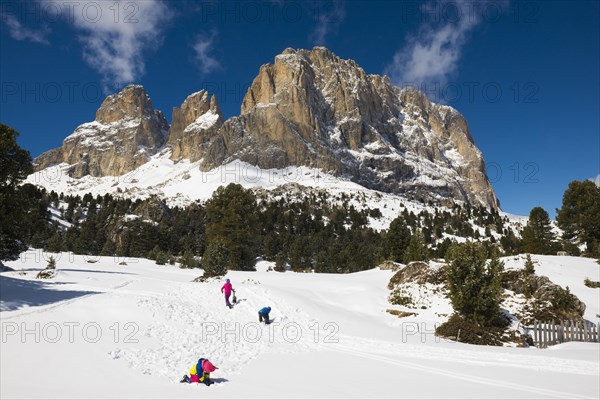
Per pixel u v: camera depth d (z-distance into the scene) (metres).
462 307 23.78
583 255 54.50
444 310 27.38
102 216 110.50
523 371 14.59
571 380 13.41
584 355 17.83
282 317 23.20
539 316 26.20
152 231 91.12
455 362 15.84
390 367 14.70
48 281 28.98
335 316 24.78
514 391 11.91
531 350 19.41
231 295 26.77
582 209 58.34
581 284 36.31
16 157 32.84
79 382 11.07
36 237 82.62
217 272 38.53
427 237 132.62
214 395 10.59
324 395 10.90
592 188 58.94
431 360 16.08
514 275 30.88
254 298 26.47
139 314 19.41
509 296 28.86
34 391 10.05
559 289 28.09
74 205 137.38
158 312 20.30
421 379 13.05
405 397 10.98
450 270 24.83
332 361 15.48
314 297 29.92
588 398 11.41
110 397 9.89
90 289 25.81
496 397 11.23
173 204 180.12
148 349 15.16
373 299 30.86
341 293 33.03
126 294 24.28
